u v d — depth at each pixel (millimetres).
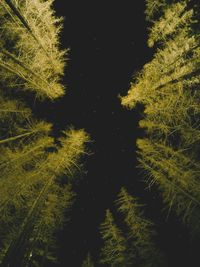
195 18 4984
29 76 5734
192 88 5406
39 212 5727
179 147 5875
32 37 5129
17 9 4582
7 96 6109
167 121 5828
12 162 5691
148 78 5738
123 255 6086
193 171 5406
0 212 5375
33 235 5750
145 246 6062
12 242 4871
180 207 5402
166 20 5332
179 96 5320
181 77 5254
